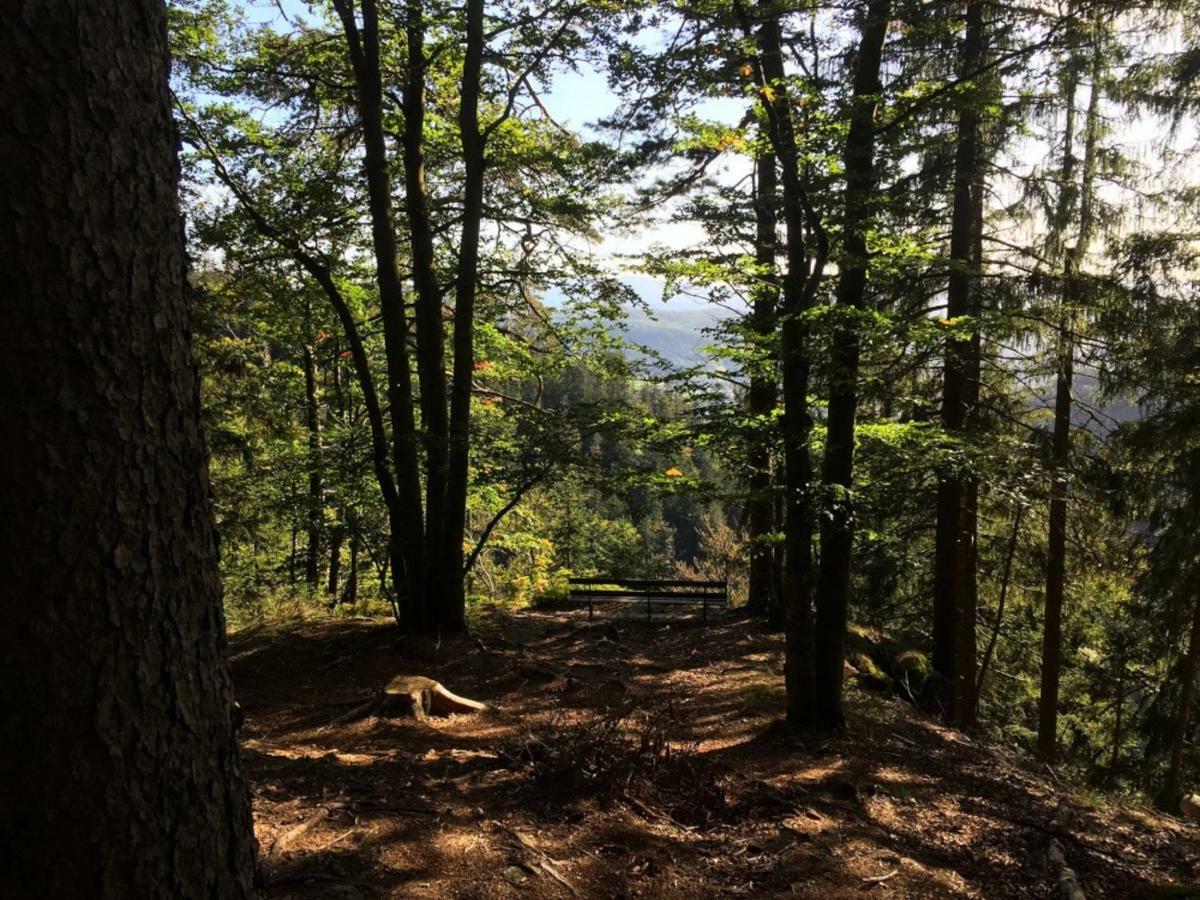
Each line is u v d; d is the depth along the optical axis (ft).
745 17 19.66
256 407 46.21
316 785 15.38
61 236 5.13
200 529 6.18
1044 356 37.50
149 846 5.55
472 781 16.01
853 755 19.99
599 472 31.09
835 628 21.56
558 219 35.86
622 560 64.34
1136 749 50.62
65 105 5.16
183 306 6.10
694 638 36.19
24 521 4.99
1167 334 33.32
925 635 46.78
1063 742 52.47
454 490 31.63
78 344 5.21
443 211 35.99
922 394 42.60
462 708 22.79
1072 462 38.19
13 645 4.96
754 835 14.56
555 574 60.90
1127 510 36.70
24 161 5.01
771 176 34.04
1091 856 15.38
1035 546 42.80
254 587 45.29
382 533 33.94
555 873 12.29
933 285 37.35
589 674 28.27
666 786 16.10
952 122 34.01
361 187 33.63
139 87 5.68
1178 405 34.14
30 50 5.05
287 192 32.53
